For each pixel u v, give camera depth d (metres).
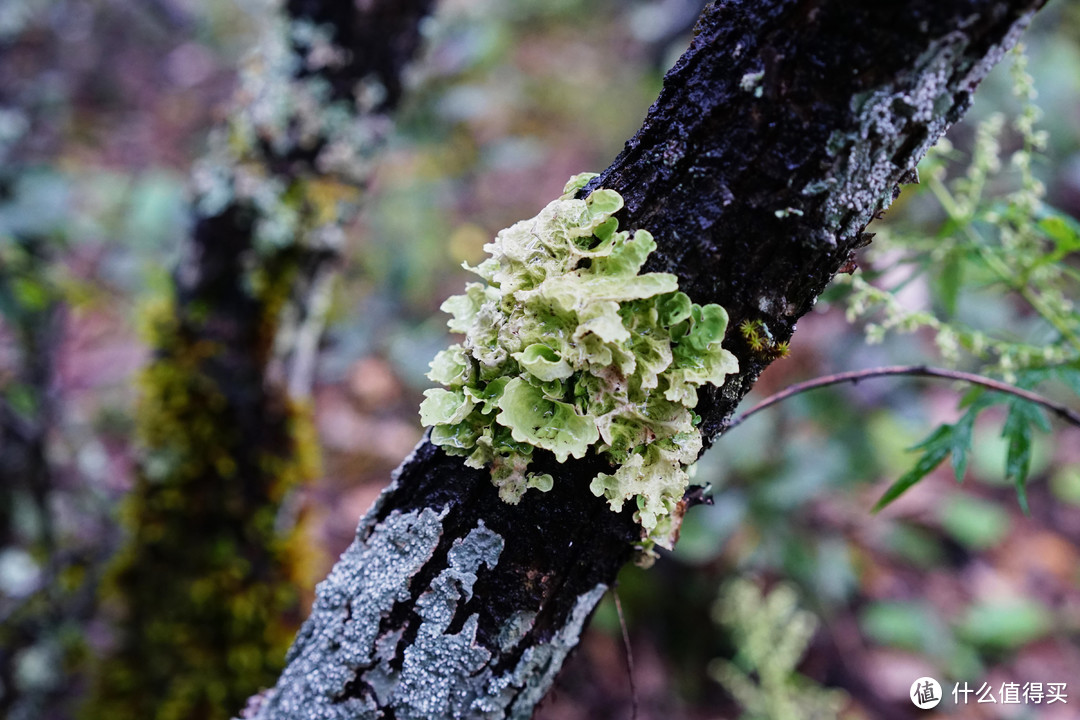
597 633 0.93
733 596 0.86
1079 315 0.49
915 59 0.36
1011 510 1.17
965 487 1.18
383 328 1.20
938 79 0.37
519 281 0.39
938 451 0.46
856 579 0.97
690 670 0.93
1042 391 1.21
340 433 1.12
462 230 1.34
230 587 0.69
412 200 1.25
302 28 0.62
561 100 1.58
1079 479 1.17
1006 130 1.26
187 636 0.70
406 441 1.13
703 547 0.86
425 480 0.41
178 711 0.69
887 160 0.38
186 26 1.80
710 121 0.38
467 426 0.40
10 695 0.74
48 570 0.76
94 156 1.43
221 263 0.66
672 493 0.40
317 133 0.64
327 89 0.63
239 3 1.89
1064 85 1.31
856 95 0.37
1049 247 0.87
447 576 0.41
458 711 0.41
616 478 0.39
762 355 0.39
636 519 0.40
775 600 0.82
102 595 0.72
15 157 1.16
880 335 0.47
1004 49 0.37
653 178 0.39
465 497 0.41
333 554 0.96
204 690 0.69
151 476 0.68
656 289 0.38
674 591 0.95
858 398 0.94
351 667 0.42
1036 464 1.17
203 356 0.67
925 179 0.50
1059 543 1.13
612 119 1.56
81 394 1.05
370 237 1.21
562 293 0.38
